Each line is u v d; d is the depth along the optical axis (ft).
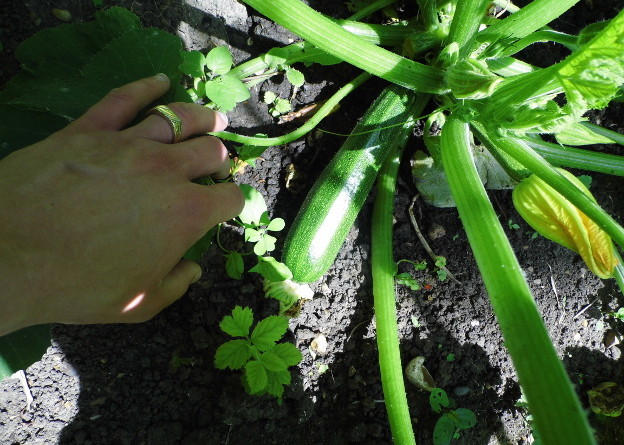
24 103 0.87
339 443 1.08
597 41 0.64
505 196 1.26
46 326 0.89
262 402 1.04
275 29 1.23
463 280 1.21
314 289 1.15
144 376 1.03
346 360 1.13
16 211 0.63
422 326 1.18
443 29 1.04
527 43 0.98
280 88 1.22
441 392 1.12
